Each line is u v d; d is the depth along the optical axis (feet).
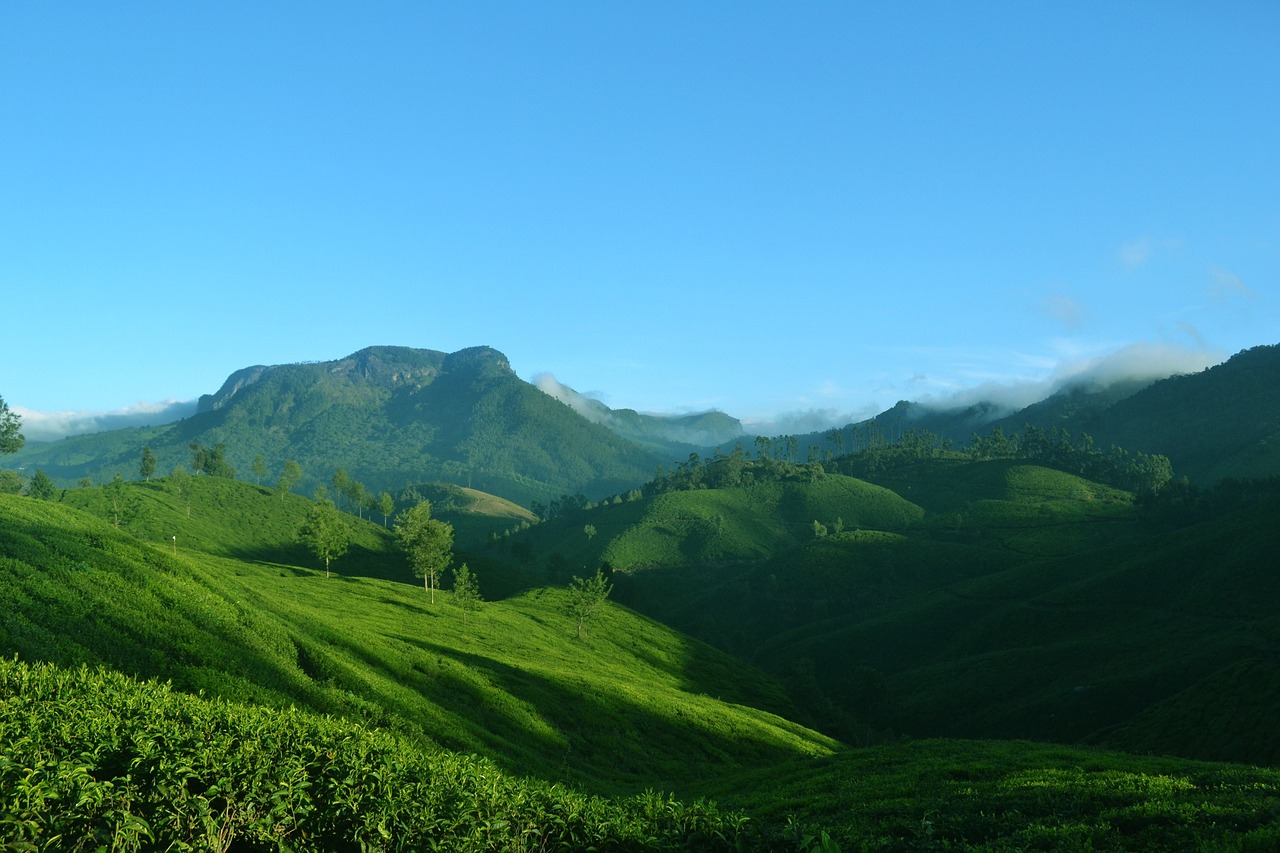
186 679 128.77
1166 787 95.96
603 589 433.89
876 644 591.37
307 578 422.00
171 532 585.63
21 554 164.45
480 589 570.87
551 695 236.63
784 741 261.44
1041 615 552.82
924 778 125.49
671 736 235.61
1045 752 144.15
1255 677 317.42
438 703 193.06
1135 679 402.72
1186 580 536.83
